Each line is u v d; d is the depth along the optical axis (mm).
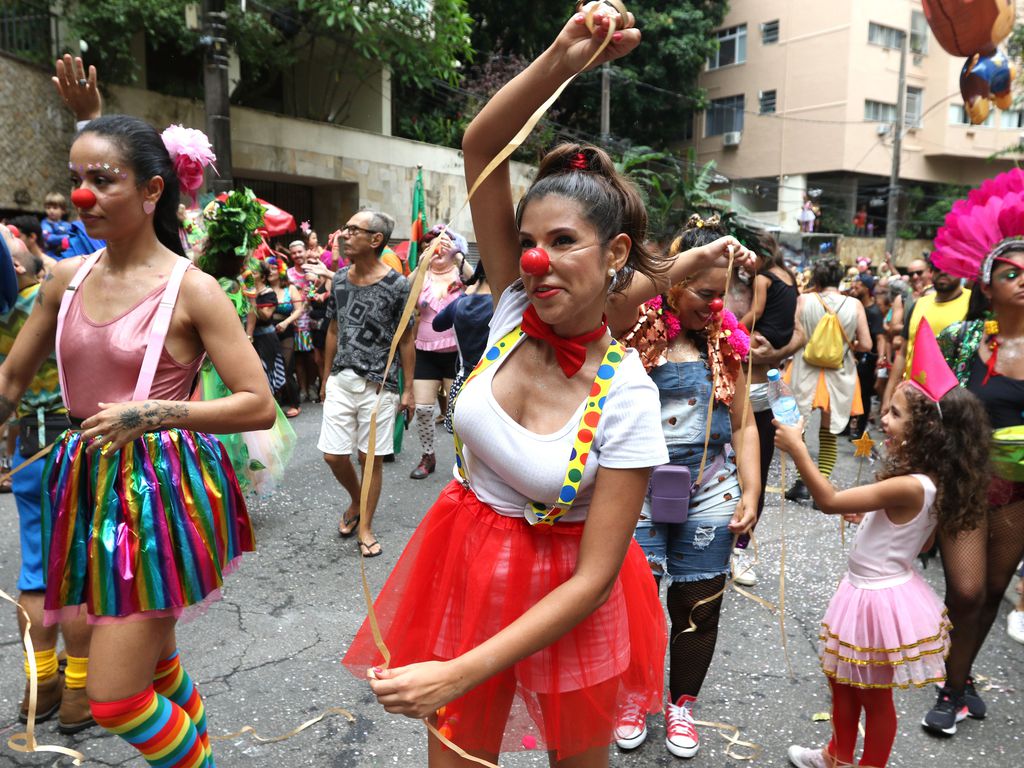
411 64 13586
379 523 4852
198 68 13477
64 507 1859
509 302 1554
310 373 9344
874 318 7680
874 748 2414
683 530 2631
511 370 1489
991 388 2891
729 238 2000
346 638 3350
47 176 9961
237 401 1899
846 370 5785
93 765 2455
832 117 27578
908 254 28953
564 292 1333
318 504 5172
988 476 2459
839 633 2422
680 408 2584
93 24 10172
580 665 1520
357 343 4359
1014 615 3607
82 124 2441
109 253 1953
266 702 2848
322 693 2918
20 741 2557
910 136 28828
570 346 1421
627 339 2568
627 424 1375
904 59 24031
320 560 4223
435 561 1628
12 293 2793
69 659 2592
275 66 13352
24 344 2029
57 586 1850
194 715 2162
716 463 2652
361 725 2721
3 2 9273
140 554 1816
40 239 6195
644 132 25188
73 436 1922
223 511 2018
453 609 1560
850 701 2477
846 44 26875
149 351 1857
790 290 4215
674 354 2625
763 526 5047
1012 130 29312
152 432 1902
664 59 23922
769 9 28516
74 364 1905
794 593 3994
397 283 4414
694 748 2609
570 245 1328
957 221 3037
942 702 2826
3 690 2852
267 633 3375
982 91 5336
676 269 1950
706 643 2639
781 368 6039
